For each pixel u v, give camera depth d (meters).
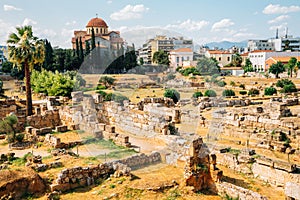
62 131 28.45
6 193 14.61
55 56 86.81
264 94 55.88
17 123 28.92
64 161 19.34
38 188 15.60
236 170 20.62
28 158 19.44
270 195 16.98
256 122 28.44
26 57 33.69
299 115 28.62
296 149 23.94
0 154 22.02
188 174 16.09
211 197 15.87
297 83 70.69
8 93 56.84
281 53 117.25
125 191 15.37
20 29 34.34
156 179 16.20
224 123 29.77
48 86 49.81
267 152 24.00
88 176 16.98
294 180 17.48
